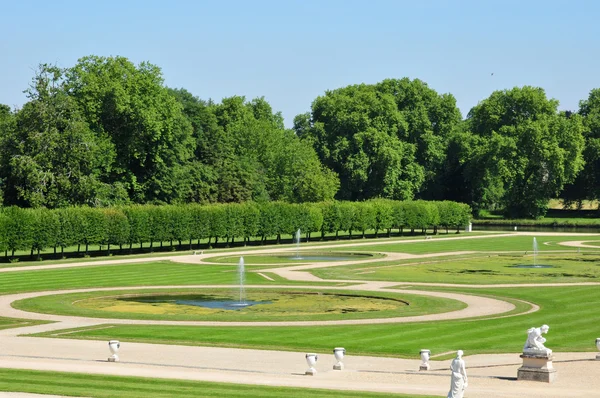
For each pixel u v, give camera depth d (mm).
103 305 72062
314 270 102562
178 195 173500
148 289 82562
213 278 93250
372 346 51656
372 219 173375
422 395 35750
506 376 41781
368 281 90062
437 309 68250
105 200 148000
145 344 52281
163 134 163000
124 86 157750
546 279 91688
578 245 147500
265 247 145125
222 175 194250
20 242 113312
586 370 43406
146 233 130125
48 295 77625
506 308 68688
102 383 37812
